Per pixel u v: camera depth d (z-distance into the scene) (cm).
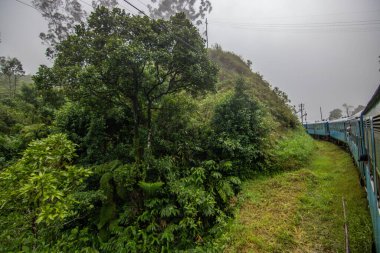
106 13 644
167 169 721
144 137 812
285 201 696
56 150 473
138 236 601
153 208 658
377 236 340
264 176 906
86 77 599
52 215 399
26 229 447
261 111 1027
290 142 1186
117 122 891
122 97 820
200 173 744
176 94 898
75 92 657
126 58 574
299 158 1028
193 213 628
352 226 531
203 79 704
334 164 1051
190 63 675
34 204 419
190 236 611
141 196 688
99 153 855
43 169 425
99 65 614
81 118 889
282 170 949
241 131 935
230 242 553
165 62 649
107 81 650
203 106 1136
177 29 671
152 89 733
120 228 634
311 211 628
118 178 678
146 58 595
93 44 628
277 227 575
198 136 927
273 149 1034
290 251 498
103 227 662
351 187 739
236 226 601
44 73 611
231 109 974
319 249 490
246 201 728
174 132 883
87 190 760
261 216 638
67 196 482
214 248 538
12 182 412
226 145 854
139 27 648
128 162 816
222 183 760
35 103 1572
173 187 675
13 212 438
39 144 461
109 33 657
